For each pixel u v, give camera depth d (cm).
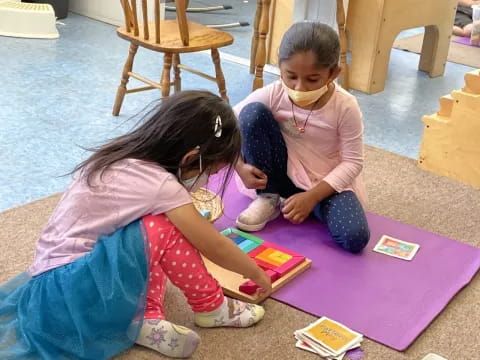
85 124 270
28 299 144
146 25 258
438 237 201
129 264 140
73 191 149
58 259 144
